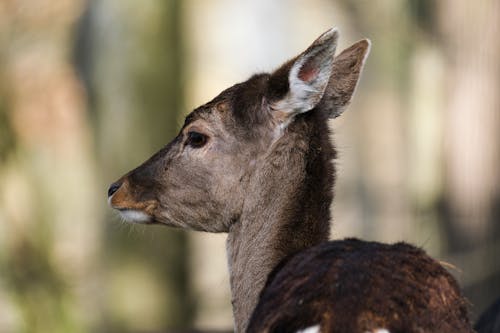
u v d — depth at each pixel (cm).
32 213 1878
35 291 1708
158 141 1702
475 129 1549
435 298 557
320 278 558
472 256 1493
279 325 544
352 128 2714
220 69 3141
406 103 2255
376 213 2450
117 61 1703
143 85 1698
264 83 726
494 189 1528
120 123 1698
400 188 2208
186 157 741
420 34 1825
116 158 1700
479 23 1571
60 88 2017
